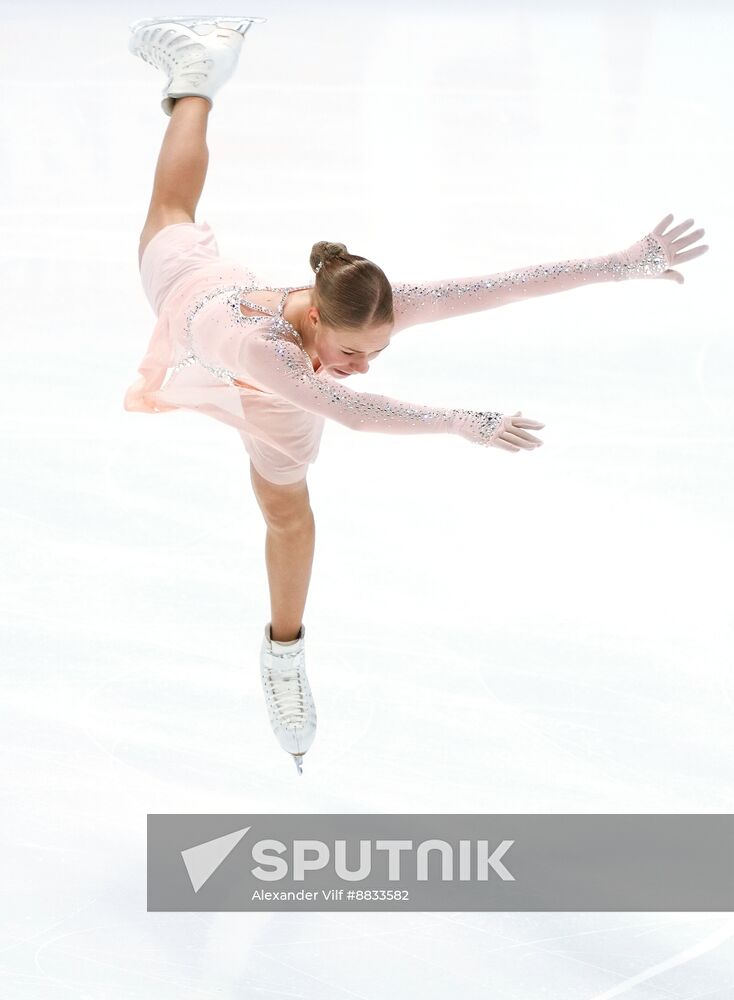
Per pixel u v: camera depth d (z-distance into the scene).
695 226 23.47
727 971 9.14
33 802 10.60
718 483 14.87
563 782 10.87
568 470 15.25
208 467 15.52
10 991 8.88
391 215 23.89
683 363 17.92
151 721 11.53
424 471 15.52
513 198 24.95
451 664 12.22
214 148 27.58
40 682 11.88
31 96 30.44
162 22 11.55
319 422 10.79
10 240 22.33
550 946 9.37
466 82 32.88
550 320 19.62
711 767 10.99
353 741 11.34
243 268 10.38
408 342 18.84
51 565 13.45
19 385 17.11
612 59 35.16
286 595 11.05
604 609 12.93
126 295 20.22
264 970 9.15
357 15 40.16
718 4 41.72
